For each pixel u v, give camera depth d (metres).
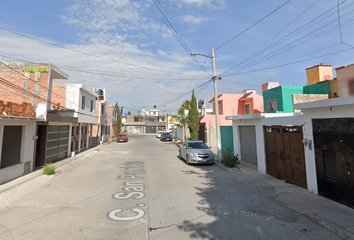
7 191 6.93
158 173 10.04
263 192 6.90
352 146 5.22
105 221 4.69
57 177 9.33
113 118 40.22
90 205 5.74
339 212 5.02
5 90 11.84
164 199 6.23
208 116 22.89
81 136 19.64
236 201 6.05
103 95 32.53
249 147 11.03
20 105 9.38
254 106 20.83
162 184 8.00
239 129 12.08
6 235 4.02
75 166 12.17
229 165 10.91
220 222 4.64
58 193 6.90
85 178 9.10
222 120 22.73
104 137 31.27
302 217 4.90
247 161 11.24
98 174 9.91
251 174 9.40
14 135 9.20
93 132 28.00
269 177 8.75
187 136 27.06
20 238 3.90
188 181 8.45
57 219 4.80
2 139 8.03
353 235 3.94
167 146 25.02
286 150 8.00
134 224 4.54
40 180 8.70
